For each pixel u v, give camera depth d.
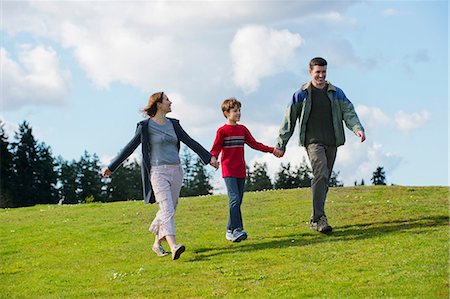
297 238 13.83
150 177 12.97
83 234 16.30
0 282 12.35
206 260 12.63
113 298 10.76
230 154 13.77
